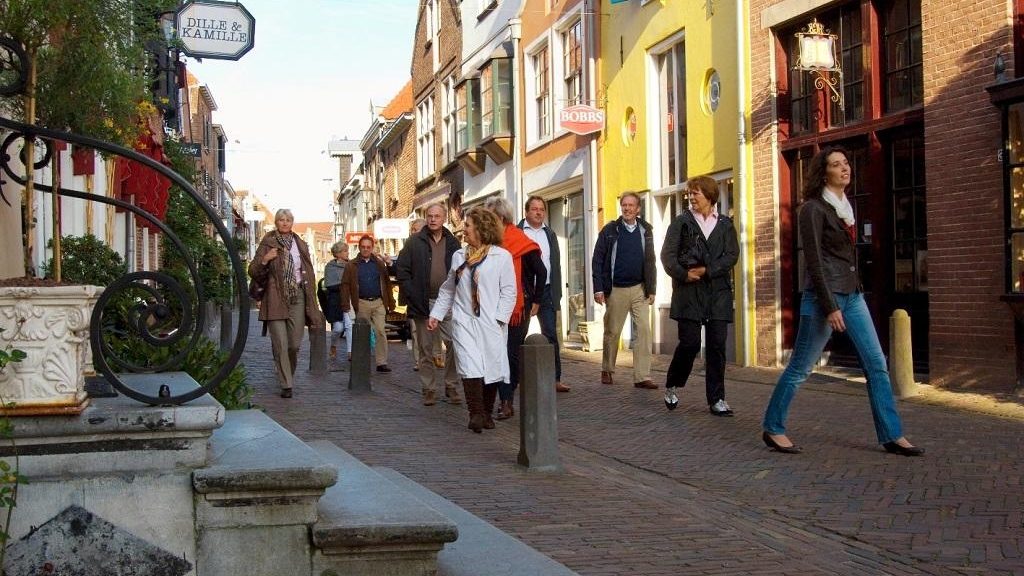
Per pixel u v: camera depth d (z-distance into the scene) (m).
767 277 13.66
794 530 5.52
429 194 33.91
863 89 12.23
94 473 3.33
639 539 5.34
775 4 13.41
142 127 5.11
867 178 12.23
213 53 16.53
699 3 15.29
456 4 29.44
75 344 3.28
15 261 4.85
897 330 10.27
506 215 9.79
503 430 8.98
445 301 9.02
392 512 3.75
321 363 14.49
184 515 3.39
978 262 10.38
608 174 18.83
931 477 6.59
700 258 9.31
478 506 6.05
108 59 4.17
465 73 28.36
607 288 11.76
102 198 3.55
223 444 3.97
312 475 3.46
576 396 11.09
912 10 11.59
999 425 8.41
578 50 20.16
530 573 4.19
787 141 13.44
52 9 3.69
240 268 3.49
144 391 3.92
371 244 14.78
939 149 10.83
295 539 3.50
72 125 4.34
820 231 7.21
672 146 16.73
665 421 9.19
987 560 4.87
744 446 7.89
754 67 13.90
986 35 10.21
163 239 24.20
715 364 9.43
